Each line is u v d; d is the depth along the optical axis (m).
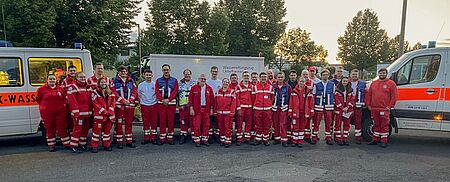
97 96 7.23
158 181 5.50
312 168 6.28
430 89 8.06
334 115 8.34
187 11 28.14
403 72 8.38
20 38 15.44
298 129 8.01
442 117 7.98
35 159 6.73
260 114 8.07
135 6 19.48
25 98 7.51
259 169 6.19
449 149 7.95
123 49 19.30
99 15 17.00
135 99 7.84
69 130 7.63
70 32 16.89
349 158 7.02
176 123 8.72
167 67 8.01
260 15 37.59
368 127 8.59
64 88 7.36
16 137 8.87
